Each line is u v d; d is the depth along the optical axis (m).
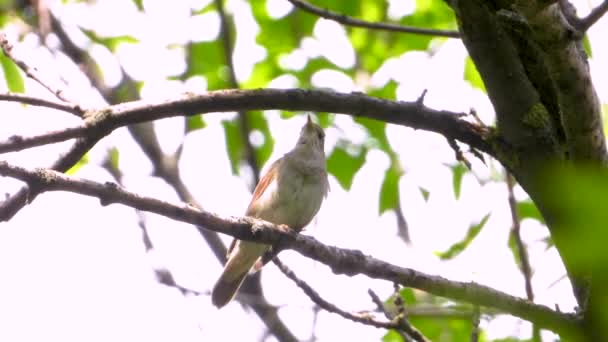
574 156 5.62
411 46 13.41
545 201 6.75
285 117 13.60
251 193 11.64
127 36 13.62
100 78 13.12
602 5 5.62
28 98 6.44
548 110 6.83
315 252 6.37
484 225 12.24
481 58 6.84
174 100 6.81
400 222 13.03
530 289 8.87
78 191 5.26
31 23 13.00
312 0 13.45
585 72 5.22
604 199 1.54
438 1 13.27
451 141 7.53
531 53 6.65
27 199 5.21
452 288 6.48
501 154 7.18
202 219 5.80
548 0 4.73
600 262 1.54
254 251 10.79
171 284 11.45
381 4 13.39
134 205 5.45
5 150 6.07
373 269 6.46
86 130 6.43
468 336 11.65
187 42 13.53
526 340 11.02
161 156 13.10
